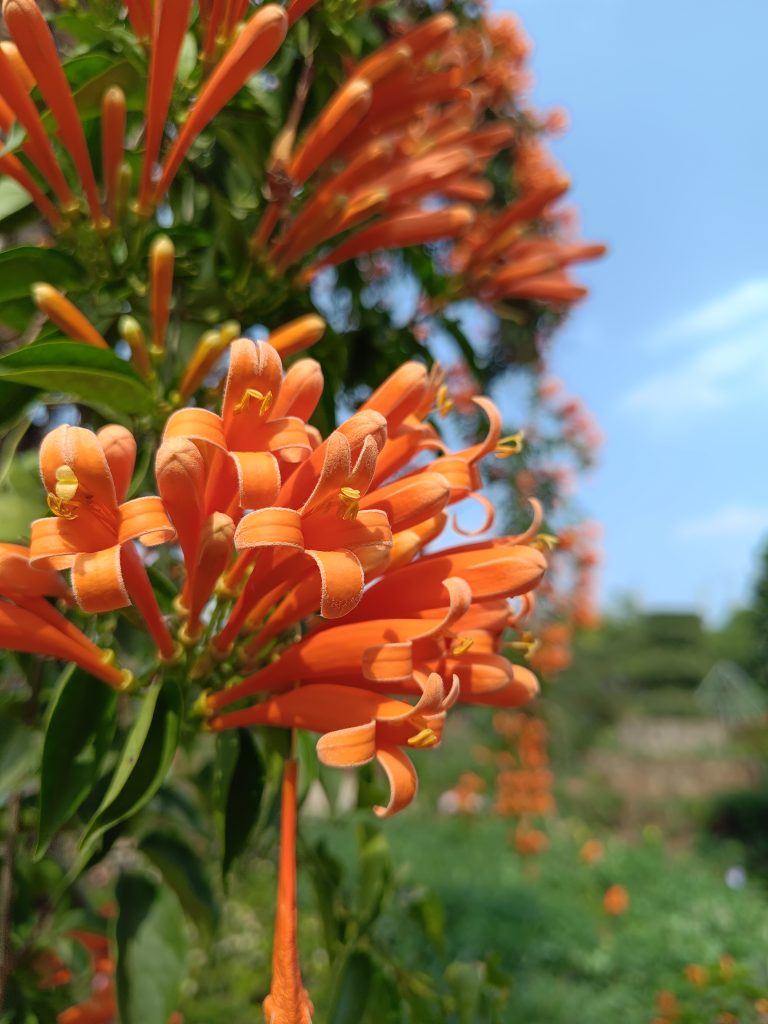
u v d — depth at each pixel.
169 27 0.22
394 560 0.20
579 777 2.82
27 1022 0.29
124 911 0.27
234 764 0.25
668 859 2.01
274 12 0.22
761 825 2.33
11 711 0.27
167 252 0.24
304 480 0.18
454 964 0.32
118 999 0.26
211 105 0.24
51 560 0.17
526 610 0.24
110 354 0.23
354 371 0.37
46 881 0.35
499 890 1.59
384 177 0.29
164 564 0.29
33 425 0.36
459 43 0.35
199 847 0.41
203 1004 0.93
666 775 2.94
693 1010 1.03
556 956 1.30
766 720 3.26
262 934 1.12
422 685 0.19
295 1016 0.18
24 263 0.25
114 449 0.18
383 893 0.31
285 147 0.29
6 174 0.25
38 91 0.26
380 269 0.49
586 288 0.40
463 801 2.11
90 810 0.24
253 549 0.21
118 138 0.25
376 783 0.33
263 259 0.28
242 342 0.18
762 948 1.34
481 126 0.73
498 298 0.40
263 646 0.22
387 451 0.21
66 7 0.28
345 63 0.33
